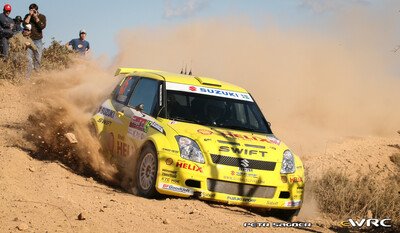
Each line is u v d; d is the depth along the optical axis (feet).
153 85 68.28
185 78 69.46
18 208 48.55
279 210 63.10
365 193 70.59
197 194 58.80
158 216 52.54
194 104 66.03
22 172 61.77
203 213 55.42
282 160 61.93
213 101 67.15
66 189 58.08
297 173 62.49
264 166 60.80
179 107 65.16
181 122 63.46
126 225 48.34
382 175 90.68
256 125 67.21
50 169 65.00
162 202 58.03
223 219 54.75
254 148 61.31
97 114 73.46
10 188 54.08
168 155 59.16
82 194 57.16
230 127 65.36
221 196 59.31
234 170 59.47
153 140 60.80
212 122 65.00
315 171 79.51
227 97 68.49
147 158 61.46
